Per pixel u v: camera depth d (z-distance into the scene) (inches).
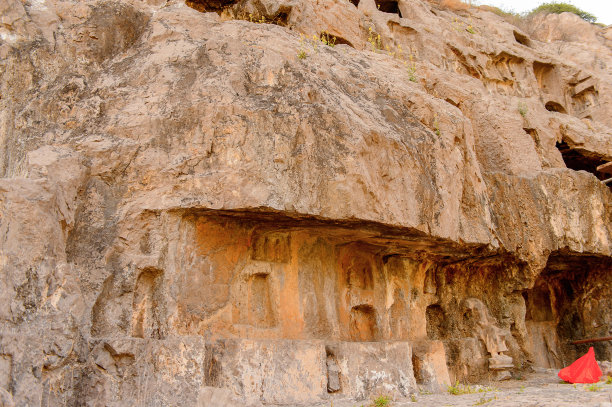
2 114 354.3
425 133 401.7
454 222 398.3
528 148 561.0
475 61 684.7
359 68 444.8
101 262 293.6
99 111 335.9
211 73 350.6
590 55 861.2
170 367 276.2
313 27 538.3
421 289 475.2
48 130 328.5
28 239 255.6
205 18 413.4
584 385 398.9
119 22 391.9
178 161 314.0
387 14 653.9
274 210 311.3
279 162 319.0
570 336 630.5
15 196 257.9
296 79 358.0
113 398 268.5
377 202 340.2
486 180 505.7
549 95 754.8
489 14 848.3
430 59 641.6
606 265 599.8
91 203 301.3
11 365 236.7
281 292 359.3
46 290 256.4
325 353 339.3
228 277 331.6
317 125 335.0
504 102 625.3
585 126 693.9
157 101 337.1
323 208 322.7
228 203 306.5
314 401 319.3
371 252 428.1
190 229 316.8
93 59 374.3
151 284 307.3
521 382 479.5
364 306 418.3
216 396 266.7
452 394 381.1
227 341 306.7
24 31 372.8
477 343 488.1
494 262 510.3
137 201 307.1
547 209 518.0
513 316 533.3
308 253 381.7
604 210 560.1
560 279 644.1
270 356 313.3
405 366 374.3
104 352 274.1
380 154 352.2
